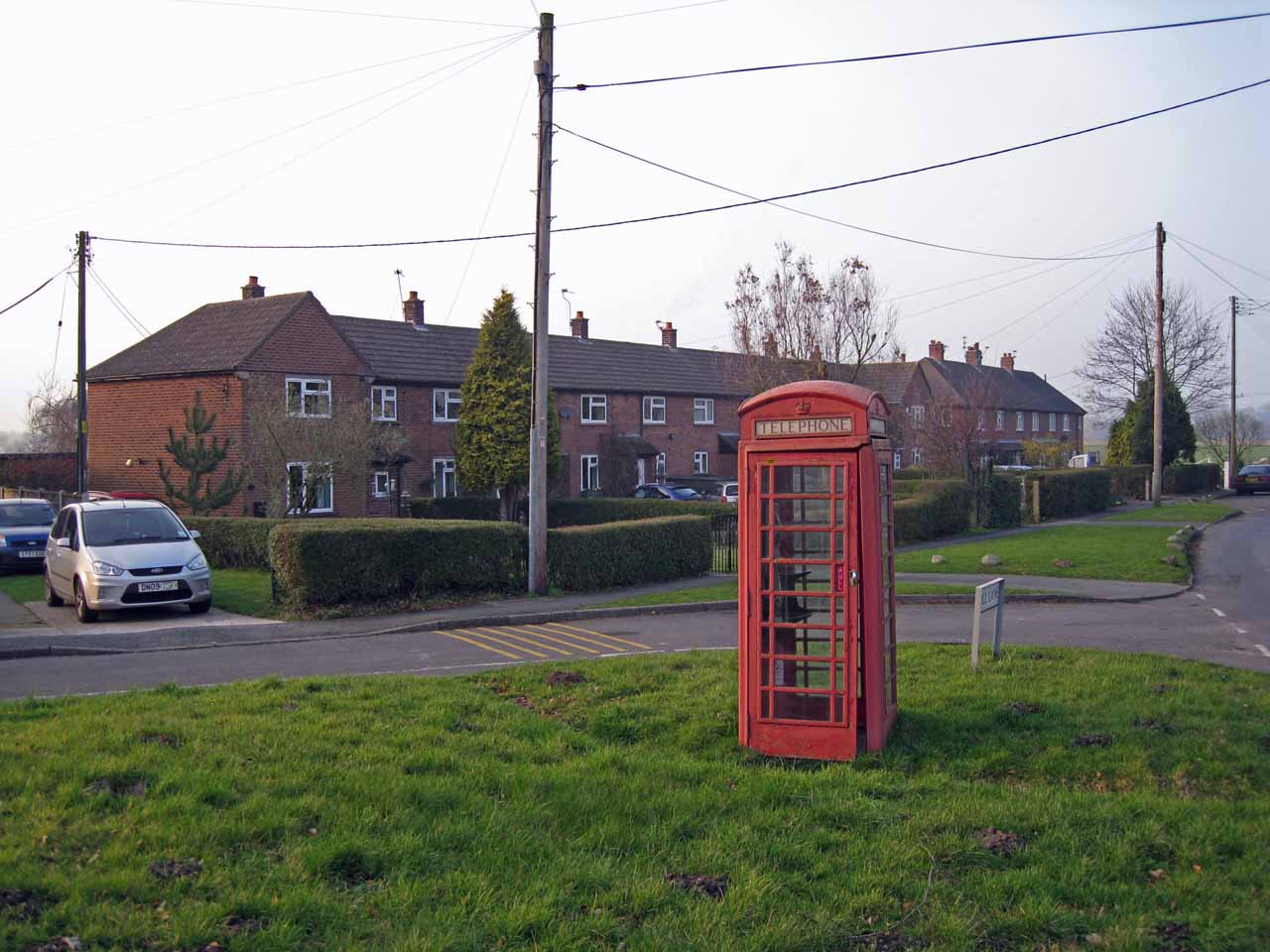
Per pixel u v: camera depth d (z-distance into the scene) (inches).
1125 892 205.5
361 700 355.9
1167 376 2190.0
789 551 312.8
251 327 1363.2
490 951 176.4
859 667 308.2
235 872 197.5
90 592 627.8
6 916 174.4
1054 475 1503.4
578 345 1947.6
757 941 181.3
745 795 261.4
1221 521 1462.8
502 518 1450.5
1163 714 334.6
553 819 239.9
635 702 359.3
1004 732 321.1
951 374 2728.8
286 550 660.7
